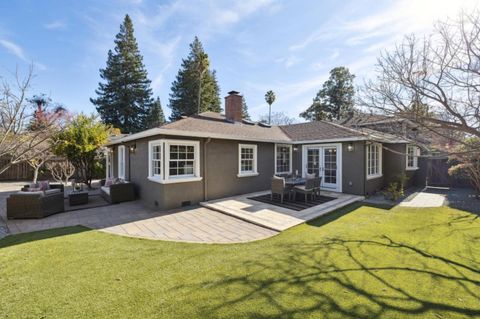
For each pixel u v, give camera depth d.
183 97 34.00
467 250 4.31
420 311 2.58
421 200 9.20
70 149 11.73
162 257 4.01
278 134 12.62
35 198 6.72
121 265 3.69
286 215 6.71
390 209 7.70
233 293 2.92
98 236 5.15
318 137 11.08
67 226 6.00
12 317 2.48
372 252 4.22
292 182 8.59
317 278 3.29
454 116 3.43
